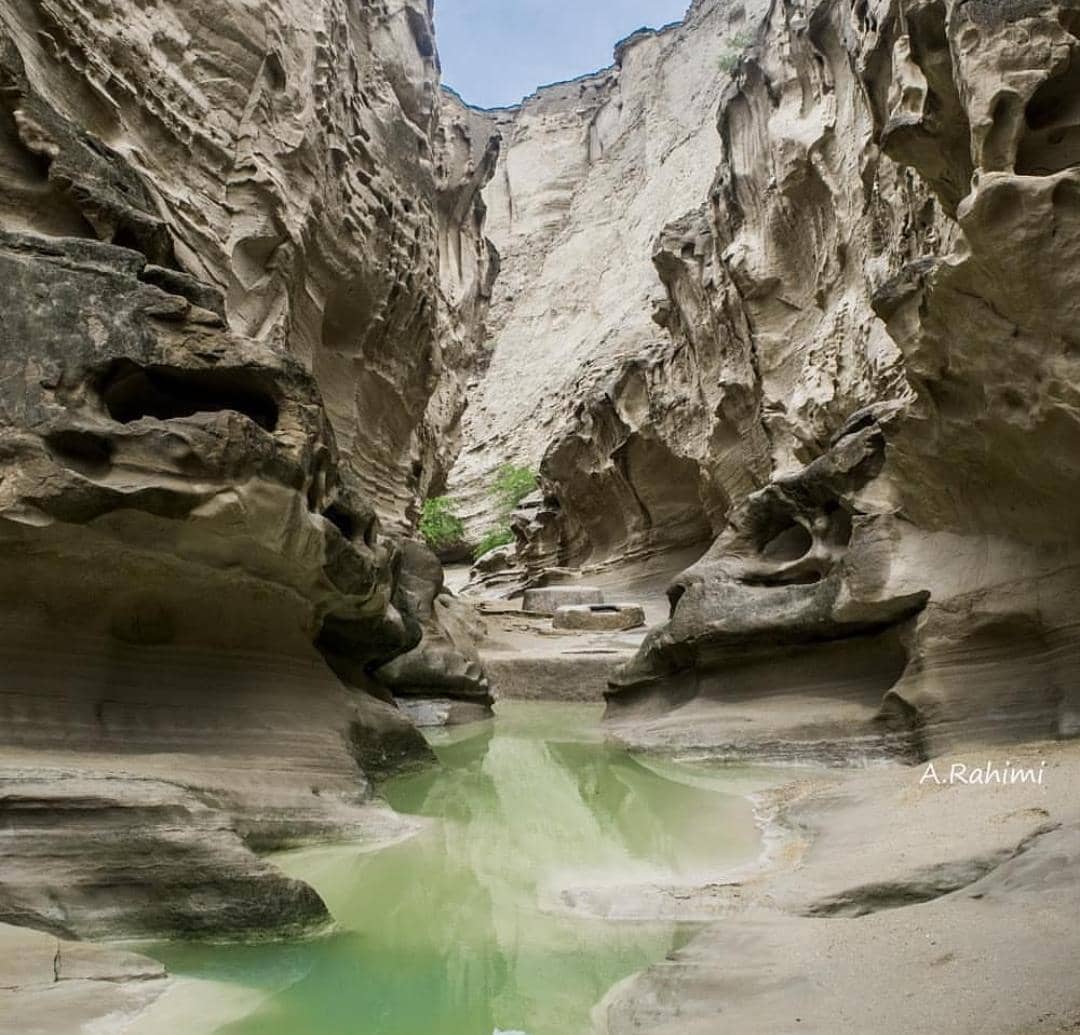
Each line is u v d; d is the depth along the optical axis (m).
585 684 19.09
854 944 3.93
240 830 5.99
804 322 20.27
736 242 21.59
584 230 57.12
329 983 4.34
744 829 7.36
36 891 4.42
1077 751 7.09
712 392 24.53
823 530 11.05
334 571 7.54
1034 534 8.39
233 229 12.67
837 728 9.62
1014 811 5.72
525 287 58.19
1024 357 7.14
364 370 17.59
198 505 6.01
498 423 52.34
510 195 62.69
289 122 13.91
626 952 4.74
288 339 13.89
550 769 10.97
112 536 5.84
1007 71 6.86
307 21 14.95
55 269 6.03
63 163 6.97
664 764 10.75
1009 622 8.34
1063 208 6.54
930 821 5.96
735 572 11.73
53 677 5.88
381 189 17.12
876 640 9.84
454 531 44.97
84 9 10.52
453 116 25.36
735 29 52.88
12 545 5.55
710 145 49.19
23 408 5.62
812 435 18.58
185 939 4.57
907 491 9.52
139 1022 3.64
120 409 6.24
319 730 7.66
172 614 6.55
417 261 19.03
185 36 12.42
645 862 6.66
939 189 8.69
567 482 33.50
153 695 6.44
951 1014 3.10
